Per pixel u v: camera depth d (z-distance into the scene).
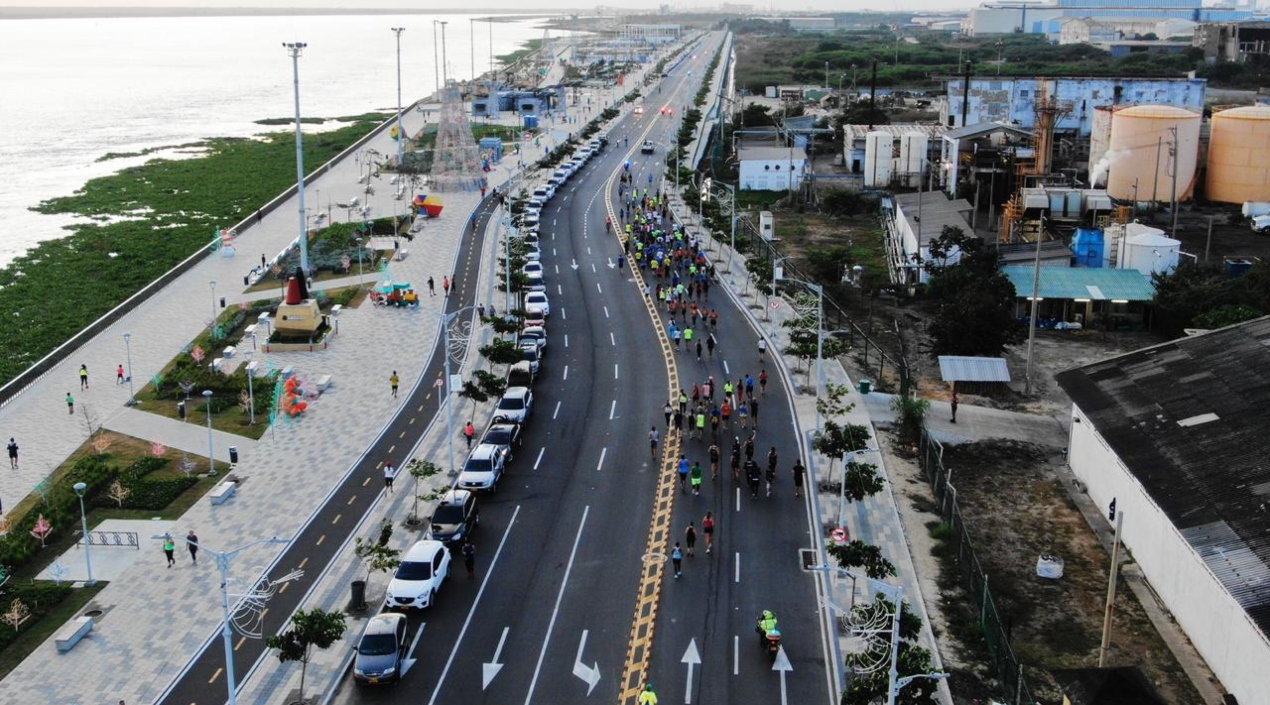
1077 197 163.88
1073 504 77.88
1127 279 122.31
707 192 186.00
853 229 178.38
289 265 148.00
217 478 81.69
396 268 148.75
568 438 88.62
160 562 68.50
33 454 87.50
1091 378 82.62
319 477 81.56
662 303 130.25
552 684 55.44
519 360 101.19
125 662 57.59
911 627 52.88
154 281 142.50
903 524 73.56
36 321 128.75
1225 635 55.41
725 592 64.56
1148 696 47.25
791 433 89.19
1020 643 59.59
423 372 106.38
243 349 113.75
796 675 56.19
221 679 56.00
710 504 76.38
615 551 69.69
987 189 181.12
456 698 54.25
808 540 71.00
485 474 77.56
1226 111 187.25
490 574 66.81
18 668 57.00
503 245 156.88
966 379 98.81
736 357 109.38
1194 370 77.94
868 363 108.62
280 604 63.19
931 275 132.75
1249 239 161.12
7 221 189.62
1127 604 64.00
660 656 57.91
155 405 98.50
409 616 62.03
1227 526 59.19
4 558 67.31
